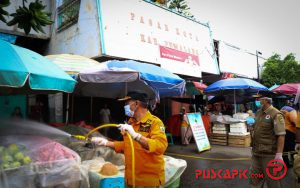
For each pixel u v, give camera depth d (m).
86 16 9.89
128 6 10.57
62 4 10.98
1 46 3.41
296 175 3.65
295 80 22.84
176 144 11.80
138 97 3.00
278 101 20.00
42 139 3.96
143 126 2.96
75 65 6.18
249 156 9.28
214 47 15.25
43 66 3.67
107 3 9.80
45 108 11.05
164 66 11.49
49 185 3.49
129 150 2.97
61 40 11.00
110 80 5.78
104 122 10.67
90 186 4.14
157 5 11.95
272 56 23.84
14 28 10.20
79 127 5.83
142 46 10.72
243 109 17.92
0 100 9.70
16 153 3.48
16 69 3.16
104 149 5.08
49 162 3.56
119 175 4.19
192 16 14.54
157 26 11.74
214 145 11.73
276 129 4.18
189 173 7.04
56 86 3.63
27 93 4.59
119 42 9.88
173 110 15.51
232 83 11.79
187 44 13.18
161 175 2.99
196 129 10.16
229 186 5.96
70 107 10.90
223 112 16.86
